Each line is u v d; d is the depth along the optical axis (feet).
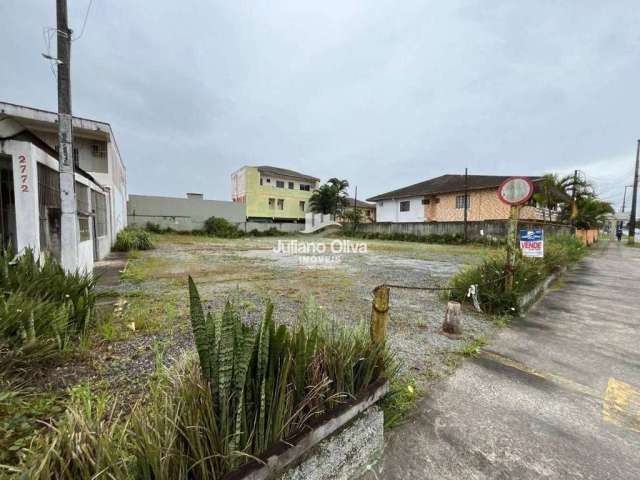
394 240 69.82
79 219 19.38
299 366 4.37
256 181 89.10
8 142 12.04
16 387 5.86
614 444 5.52
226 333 3.79
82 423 3.39
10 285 8.45
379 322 6.05
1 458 3.99
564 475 4.80
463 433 5.74
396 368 6.70
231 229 72.79
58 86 13.64
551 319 12.96
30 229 12.39
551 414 6.39
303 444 3.97
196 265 25.59
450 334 10.87
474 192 65.62
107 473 3.04
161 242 49.55
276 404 4.06
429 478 4.74
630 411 6.55
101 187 28.55
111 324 10.12
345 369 5.21
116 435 3.72
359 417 4.98
